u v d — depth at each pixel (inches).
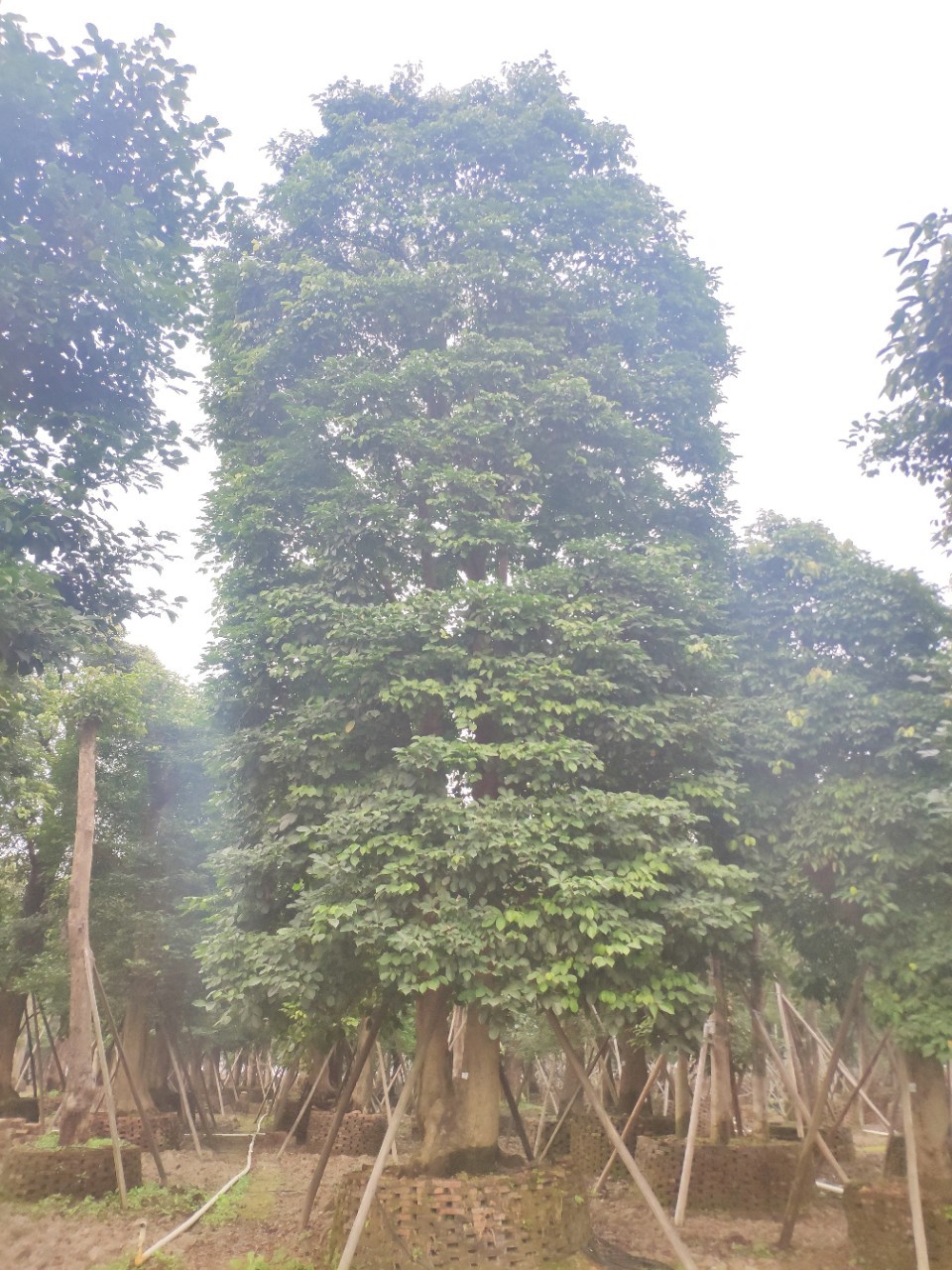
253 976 390.0
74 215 364.5
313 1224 462.0
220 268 562.9
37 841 1036.5
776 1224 486.3
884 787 396.2
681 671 456.1
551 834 373.1
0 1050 1089.4
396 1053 903.7
